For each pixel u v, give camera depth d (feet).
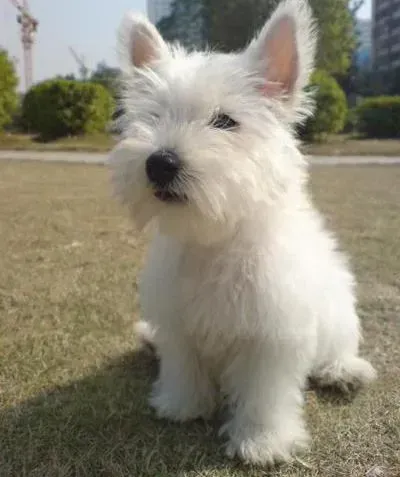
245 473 1.15
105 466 1.15
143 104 1.21
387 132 12.30
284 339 1.15
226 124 1.16
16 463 1.16
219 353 1.24
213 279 1.16
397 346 1.67
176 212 1.10
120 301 1.99
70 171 6.34
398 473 1.14
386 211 3.62
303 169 1.24
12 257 2.56
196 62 1.23
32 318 1.86
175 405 1.32
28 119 11.89
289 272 1.15
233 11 15.34
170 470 1.15
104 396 1.40
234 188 1.08
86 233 3.03
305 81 1.22
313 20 1.21
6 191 4.57
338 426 1.28
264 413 1.21
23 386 1.44
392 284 2.19
